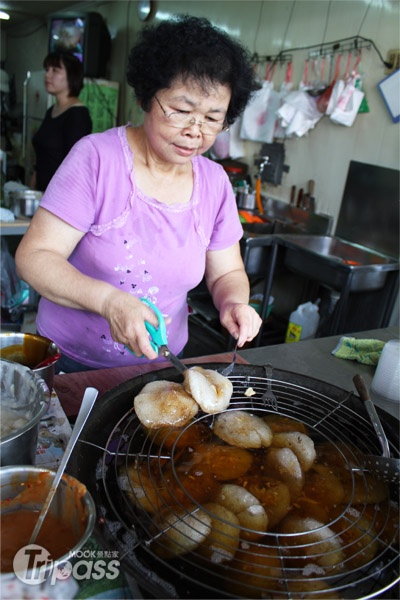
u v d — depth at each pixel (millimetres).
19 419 773
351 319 3018
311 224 3318
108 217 1135
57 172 1108
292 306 3639
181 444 844
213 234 1332
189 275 1252
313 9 3143
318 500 765
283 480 791
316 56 3150
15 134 7234
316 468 833
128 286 1204
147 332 863
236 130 3842
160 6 4812
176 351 1399
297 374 1091
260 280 3695
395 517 746
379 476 821
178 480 754
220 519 684
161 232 1171
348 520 728
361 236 2990
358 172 2955
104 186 1104
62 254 1100
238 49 967
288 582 615
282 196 3609
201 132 993
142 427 876
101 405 883
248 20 3744
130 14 5320
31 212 2781
